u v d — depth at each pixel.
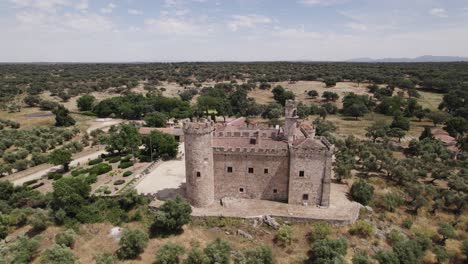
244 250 51.19
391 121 159.62
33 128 148.12
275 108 168.12
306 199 61.44
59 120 159.00
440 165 90.19
